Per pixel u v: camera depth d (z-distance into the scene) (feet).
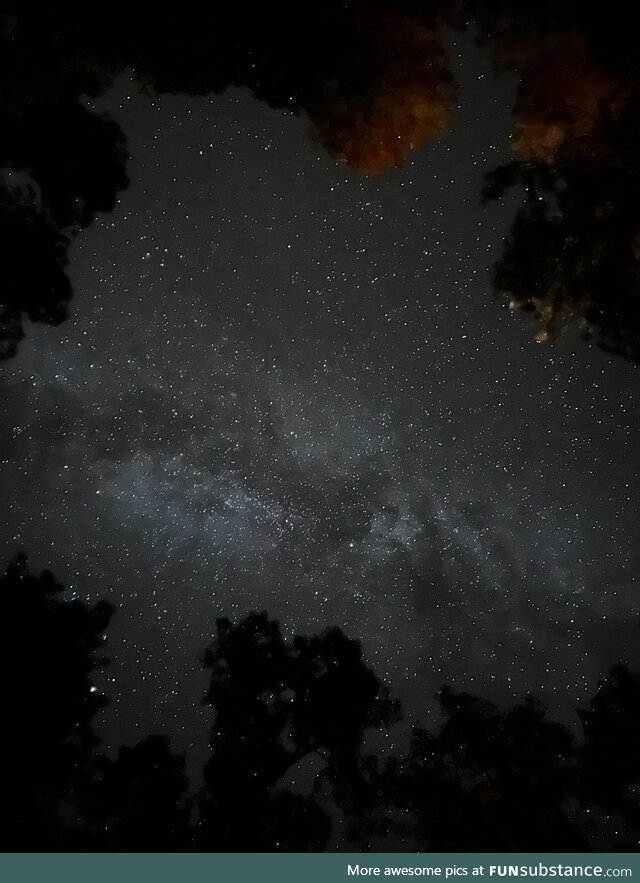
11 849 18.10
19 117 19.94
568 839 18.81
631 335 19.93
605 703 20.25
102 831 18.63
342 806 19.63
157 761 19.42
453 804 19.22
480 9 19.34
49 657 19.85
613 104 18.66
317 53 19.65
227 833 18.61
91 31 19.71
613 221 19.02
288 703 20.03
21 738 18.97
